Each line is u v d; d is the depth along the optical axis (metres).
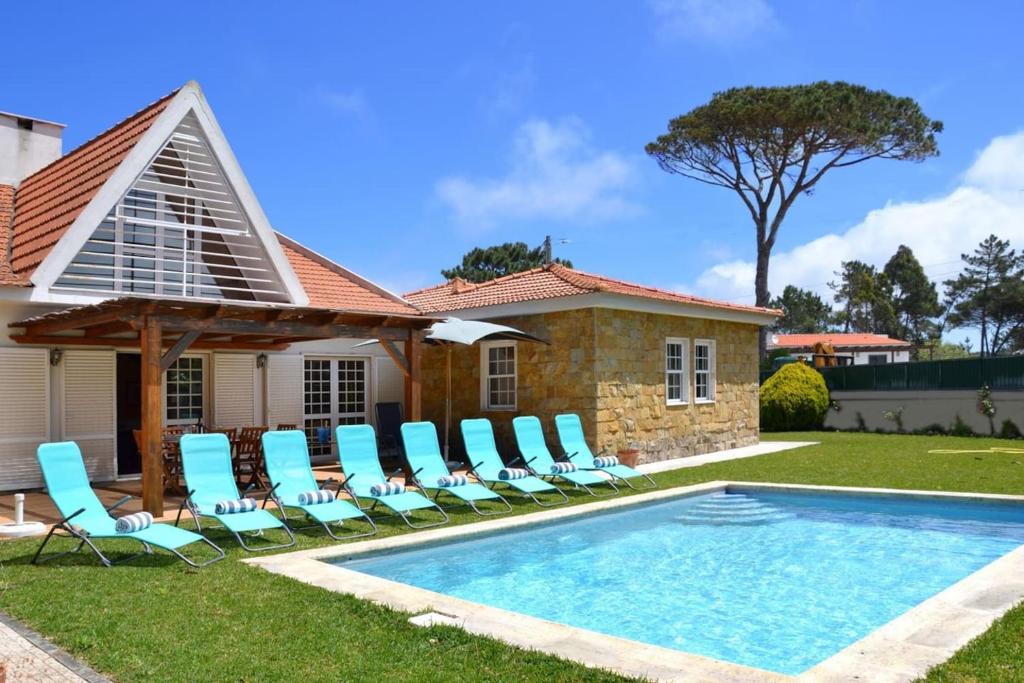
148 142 13.84
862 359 61.03
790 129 31.14
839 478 14.39
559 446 16.75
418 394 13.40
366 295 18.31
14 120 18.00
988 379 24.97
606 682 4.69
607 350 16.56
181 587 6.81
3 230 14.74
